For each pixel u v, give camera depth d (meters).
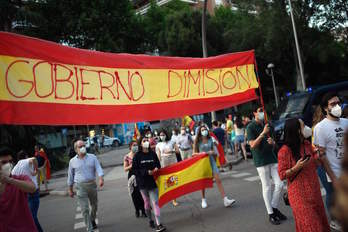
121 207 8.61
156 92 4.93
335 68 36.97
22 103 3.66
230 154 16.52
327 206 4.84
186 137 10.73
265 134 5.50
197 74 5.45
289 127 3.89
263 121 5.78
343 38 31.31
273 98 39.09
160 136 9.01
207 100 5.46
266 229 5.11
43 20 23.02
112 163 23.53
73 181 6.22
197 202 7.75
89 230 5.98
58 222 8.12
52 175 21.16
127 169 7.25
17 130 19.72
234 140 14.98
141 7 49.97
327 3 25.25
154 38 34.38
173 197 6.57
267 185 5.46
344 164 1.08
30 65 3.76
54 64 3.96
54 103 3.91
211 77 5.59
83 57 4.24
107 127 50.31
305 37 27.84
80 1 25.98
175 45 31.75
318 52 28.47
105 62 4.45
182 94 5.23
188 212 6.95
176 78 5.19
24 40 3.74
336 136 4.08
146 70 4.88
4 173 3.33
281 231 4.93
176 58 5.24
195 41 31.67
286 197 4.35
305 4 26.02
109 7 27.62
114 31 28.70
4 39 3.60
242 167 12.24
